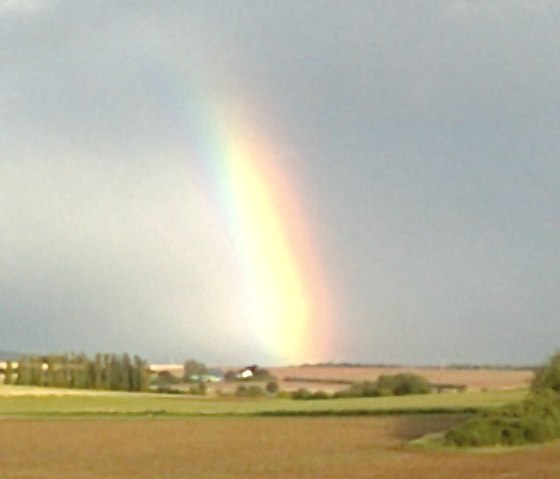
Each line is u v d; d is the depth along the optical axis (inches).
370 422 2817.4
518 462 1608.0
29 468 1631.4
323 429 2578.7
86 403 4269.2
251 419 3122.5
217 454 1878.7
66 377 5925.2
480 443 1868.8
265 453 1875.0
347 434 2372.0
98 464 1695.4
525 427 1925.4
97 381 5964.6
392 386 5078.7
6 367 5856.3
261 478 1393.9
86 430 2674.7
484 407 3125.0
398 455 1761.8
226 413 3462.1
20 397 4628.4
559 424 1998.0
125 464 1689.2
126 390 5999.0
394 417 3011.8
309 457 1760.6
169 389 6072.8
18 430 2699.3
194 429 2682.1
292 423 2871.6
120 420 3149.6
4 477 1477.6
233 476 1430.9
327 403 4069.9
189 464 1670.8
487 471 1461.6
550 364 2263.8
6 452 1989.4
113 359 6112.2
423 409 3265.3
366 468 1528.1
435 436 2090.3
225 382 7244.1
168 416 3361.2
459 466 1546.5
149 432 2586.1
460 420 2765.7
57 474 1521.9
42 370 5915.4
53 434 2534.5
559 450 1811.0
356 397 4879.4
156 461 1742.1
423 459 1676.9
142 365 6146.7
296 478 1387.8
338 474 1435.8
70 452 1975.9
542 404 2059.5
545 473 1429.6
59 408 3895.2
